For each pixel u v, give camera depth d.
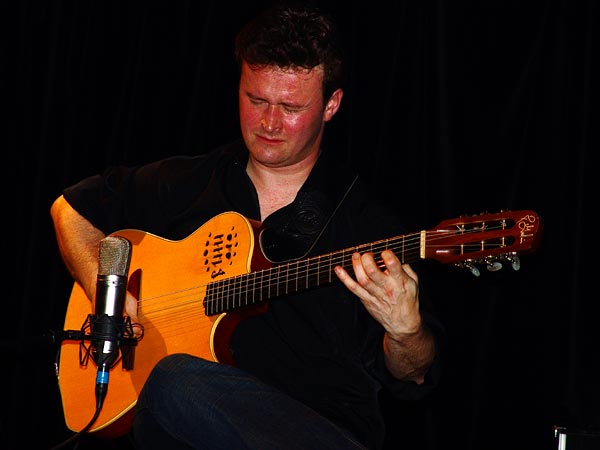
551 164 5.96
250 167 5.29
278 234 5.06
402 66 6.41
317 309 4.96
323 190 5.12
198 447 4.23
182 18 7.29
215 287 4.91
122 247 4.38
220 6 7.07
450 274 6.20
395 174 6.38
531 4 6.07
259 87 4.87
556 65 5.98
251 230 4.99
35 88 7.77
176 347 4.99
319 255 4.98
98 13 7.57
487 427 6.05
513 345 6.01
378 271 4.24
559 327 5.89
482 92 6.16
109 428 5.02
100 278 4.35
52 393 7.49
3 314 7.77
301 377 4.97
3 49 7.77
